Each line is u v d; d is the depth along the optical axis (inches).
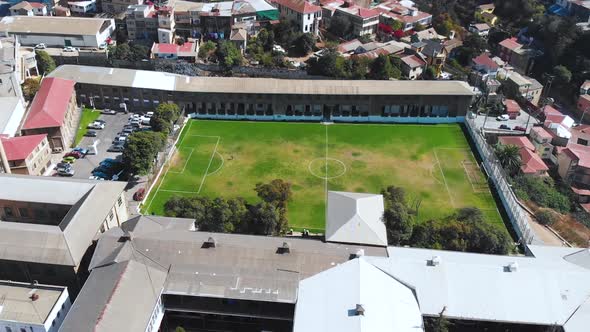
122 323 2785.4
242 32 7273.6
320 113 6077.8
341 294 2972.4
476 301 3080.7
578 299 3095.5
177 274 3169.3
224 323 3250.5
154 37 7559.1
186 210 3873.0
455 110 6048.2
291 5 7844.5
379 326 2780.5
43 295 3083.2
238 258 3287.4
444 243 3737.7
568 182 5334.6
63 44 7229.3
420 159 5339.6
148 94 5994.1
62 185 3983.8
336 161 5270.7
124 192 4426.7
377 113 6067.9
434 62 7214.6
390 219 3777.1
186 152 5334.6
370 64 6860.2
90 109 6063.0
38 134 5068.9
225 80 6092.5
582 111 6747.1
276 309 3129.9
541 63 7628.0
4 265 3334.2
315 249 3383.4
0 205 3917.3
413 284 3154.5
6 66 5836.6
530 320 3004.4
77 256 3339.1
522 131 5949.8
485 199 4753.9
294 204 4581.7
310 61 6924.2
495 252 3693.4
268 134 5738.2
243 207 4003.4
